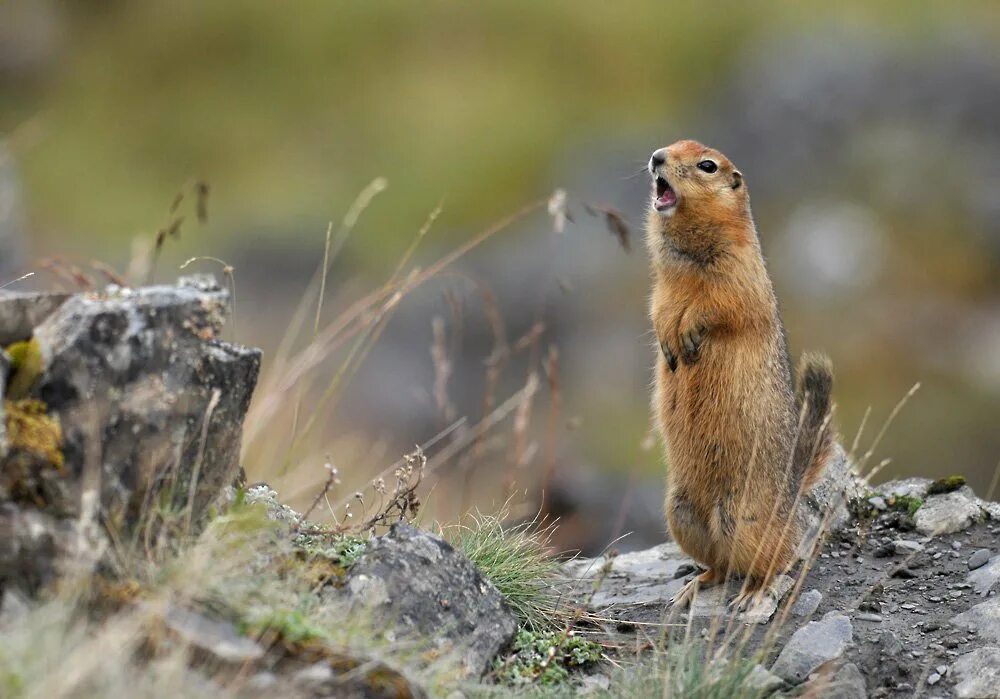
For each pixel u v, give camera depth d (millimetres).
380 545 7547
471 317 27641
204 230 33781
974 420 27078
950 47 37562
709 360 9281
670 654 7465
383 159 37719
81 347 6465
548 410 25359
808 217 33219
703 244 9641
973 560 9305
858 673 7551
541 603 8570
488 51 42250
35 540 6109
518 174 36812
